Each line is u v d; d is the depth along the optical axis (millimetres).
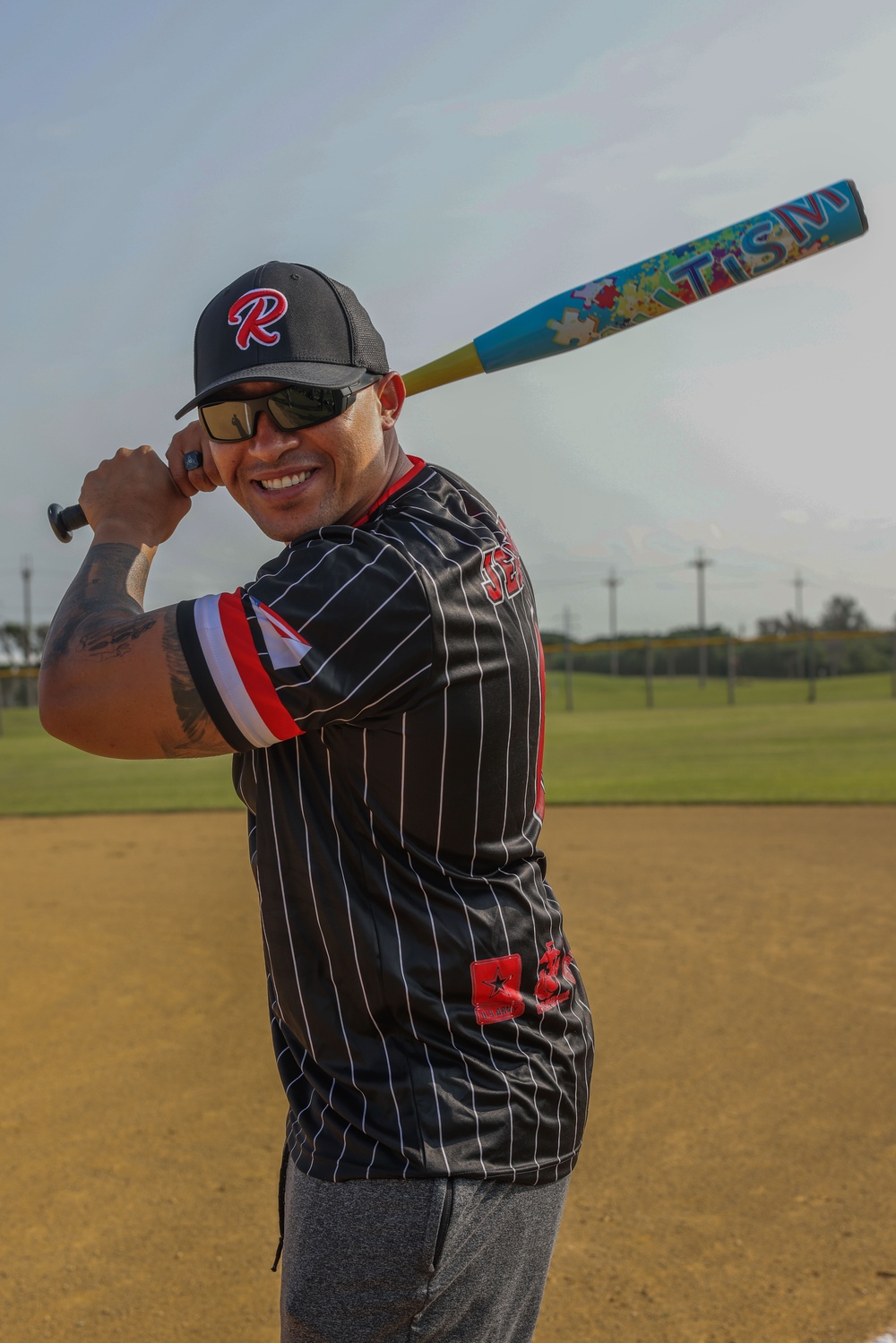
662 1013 4449
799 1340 2340
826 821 9148
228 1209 3018
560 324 1513
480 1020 1264
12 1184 3168
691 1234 2789
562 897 6613
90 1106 3717
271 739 1204
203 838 9344
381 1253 1209
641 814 9844
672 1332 2391
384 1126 1224
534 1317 1388
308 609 1175
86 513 1457
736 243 1429
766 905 6266
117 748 1232
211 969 5309
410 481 1407
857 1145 3221
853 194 1380
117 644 1208
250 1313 2533
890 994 4590
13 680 38625
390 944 1237
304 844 1258
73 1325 2496
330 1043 1268
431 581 1202
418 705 1202
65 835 9711
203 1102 3740
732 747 16375
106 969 5348
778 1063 3869
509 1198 1279
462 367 1580
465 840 1258
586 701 36875
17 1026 4539
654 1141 3305
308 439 1298
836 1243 2715
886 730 18312
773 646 52969
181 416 1362
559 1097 1331
